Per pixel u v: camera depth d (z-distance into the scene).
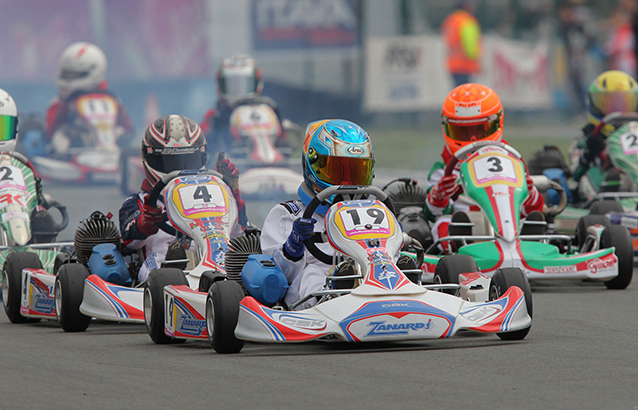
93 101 71.56
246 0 102.94
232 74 62.06
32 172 34.78
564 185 42.84
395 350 21.72
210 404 17.17
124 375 19.83
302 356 21.23
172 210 26.58
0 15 107.06
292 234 22.48
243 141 60.34
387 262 21.41
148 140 28.30
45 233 34.62
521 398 17.03
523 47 101.69
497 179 32.09
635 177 42.38
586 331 24.23
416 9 105.81
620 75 47.22
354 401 17.06
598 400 16.81
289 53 103.12
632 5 102.06
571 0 103.50
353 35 102.94
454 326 20.59
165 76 104.19
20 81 107.06
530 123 101.06
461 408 16.42
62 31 105.50
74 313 26.08
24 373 20.41
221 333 21.25
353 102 103.00
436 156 76.75
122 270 26.98
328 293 21.14
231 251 24.12
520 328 21.61
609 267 31.02
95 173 69.25
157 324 23.67
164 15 104.00
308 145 24.08
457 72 97.56
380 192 22.91
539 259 30.61
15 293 28.86
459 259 25.67
